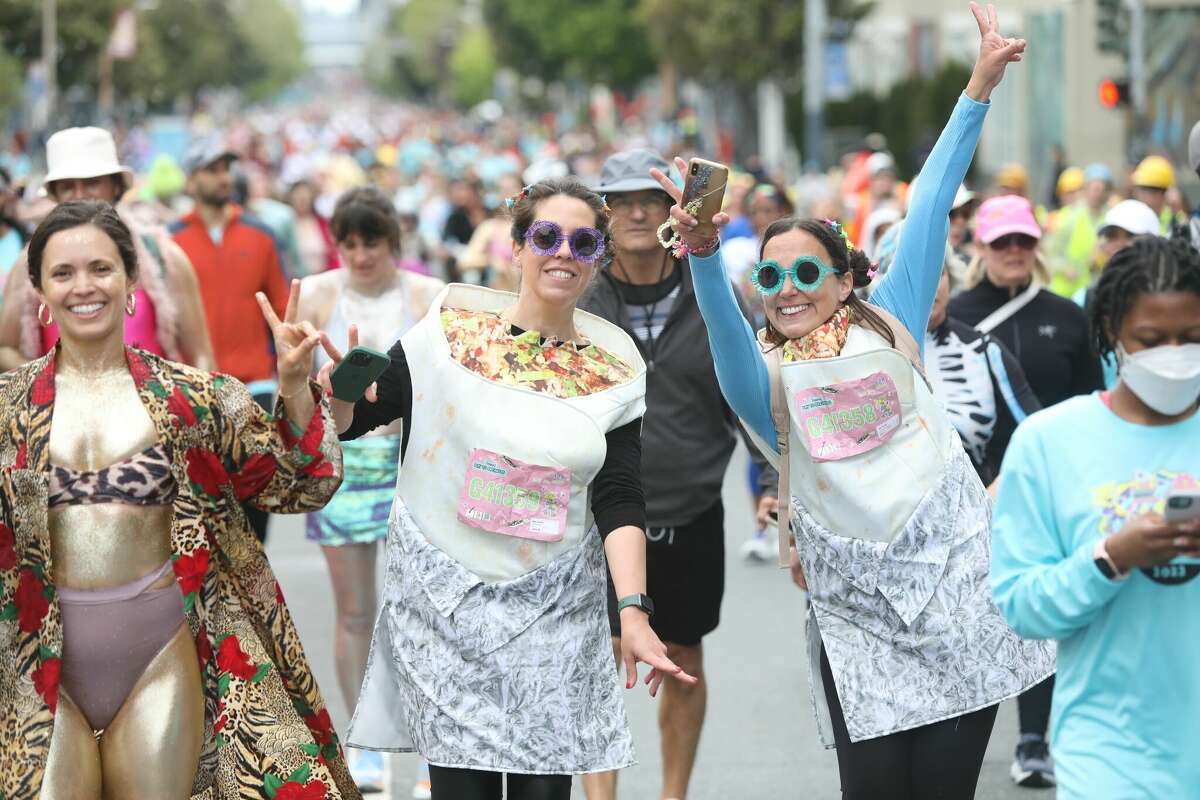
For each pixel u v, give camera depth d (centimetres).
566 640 632
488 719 625
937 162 712
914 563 656
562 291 642
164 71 9131
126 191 1047
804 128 5731
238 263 1244
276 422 627
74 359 631
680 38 6159
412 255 2825
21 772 608
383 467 959
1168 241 509
